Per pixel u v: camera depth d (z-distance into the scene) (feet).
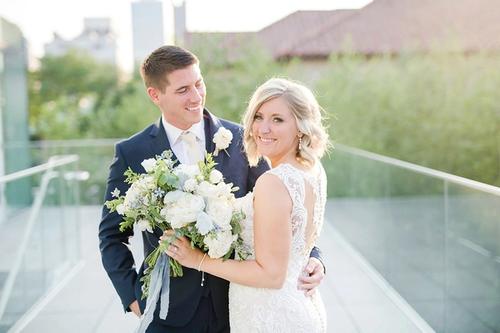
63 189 17.52
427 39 48.42
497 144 29.40
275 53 52.80
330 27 54.49
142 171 6.77
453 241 11.33
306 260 6.46
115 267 6.81
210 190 5.76
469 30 43.93
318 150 6.28
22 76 29.43
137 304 6.68
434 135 31.35
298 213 5.82
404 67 35.47
